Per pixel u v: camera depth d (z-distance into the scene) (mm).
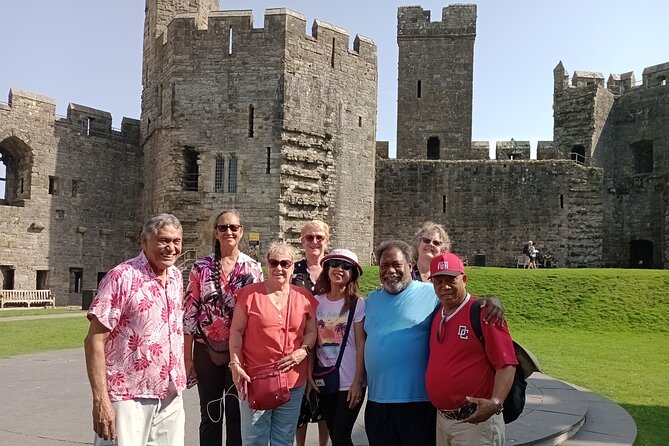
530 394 11516
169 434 6008
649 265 42156
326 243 8531
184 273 28969
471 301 6035
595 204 38469
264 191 29172
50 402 10766
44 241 33438
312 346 7023
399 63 48219
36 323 23328
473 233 38656
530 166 38562
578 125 43781
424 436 6395
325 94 31094
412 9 48031
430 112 47656
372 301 6762
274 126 29297
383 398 6438
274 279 6922
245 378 6676
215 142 29719
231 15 29906
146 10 35344
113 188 35938
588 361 15891
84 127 35125
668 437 9102
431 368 6082
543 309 23438
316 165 30562
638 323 22000
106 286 5676
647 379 13656
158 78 32469
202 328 7609
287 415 6910
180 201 29812
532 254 35500
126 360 5734
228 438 7543
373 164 33906
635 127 44750
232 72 29781
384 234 39031
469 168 38906
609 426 9562
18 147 33594
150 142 34125
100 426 5457
